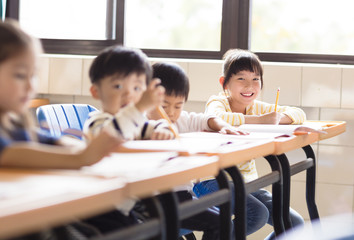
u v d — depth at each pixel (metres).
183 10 3.48
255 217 2.16
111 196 0.76
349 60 3.33
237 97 2.53
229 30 3.41
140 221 1.54
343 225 0.74
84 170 0.92
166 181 0.92
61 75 3.35
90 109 2.11
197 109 3.29
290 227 1.89
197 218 1.79
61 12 3.56
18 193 0.70
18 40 0.89
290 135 1.80
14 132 0.99
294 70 3.19
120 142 0.94
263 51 3.41
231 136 1.70
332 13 3.40
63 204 0.67
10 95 0.89
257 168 3.24
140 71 1.55
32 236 0.81
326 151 3.25
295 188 3.24
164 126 1.65
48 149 0.93
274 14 3.44
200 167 1.05
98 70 1.56
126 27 3.50
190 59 3.42
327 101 3.18
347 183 3.23
